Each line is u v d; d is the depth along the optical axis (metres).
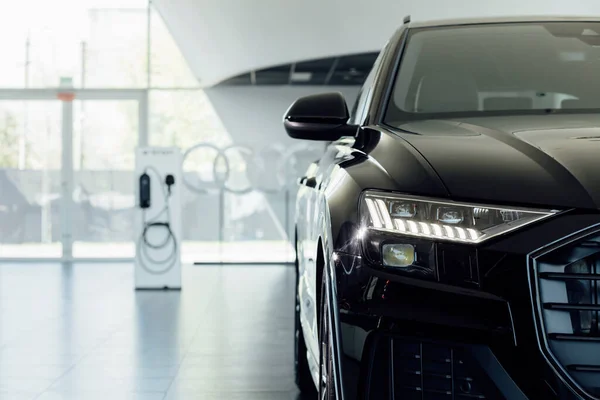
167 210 8.15
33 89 12.35
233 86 12.35
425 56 2.39
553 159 1.54
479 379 1.41
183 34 11.45
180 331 5.16
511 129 1.79
